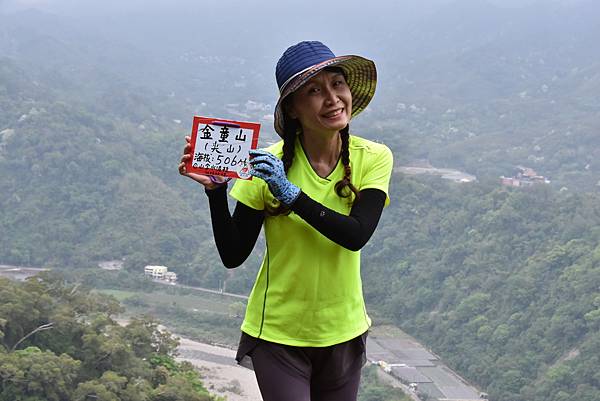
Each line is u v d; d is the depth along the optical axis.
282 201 2.27
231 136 2.34
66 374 22.81
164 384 25.02
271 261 2.46
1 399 21.56
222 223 2.38
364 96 2.53
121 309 29.67
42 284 27.53
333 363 2.51
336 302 2.45
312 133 2.42
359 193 2.39
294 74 2.29
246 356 2.55
